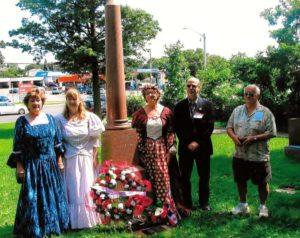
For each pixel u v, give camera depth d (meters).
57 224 5.27
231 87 23.05
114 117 6.70
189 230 5.34
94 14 21.98
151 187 5.71
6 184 8.96
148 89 5.66
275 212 5.87
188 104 5.98
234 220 5.62
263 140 5.55
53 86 75.88
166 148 5.76
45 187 5.26
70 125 5.61
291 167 9.08
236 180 5.84
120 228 5.45
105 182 5.41
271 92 19.94
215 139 14.86
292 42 20.55
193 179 8.29
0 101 43.31
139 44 23.62
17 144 5.24
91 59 22.69
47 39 22.64
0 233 5.56
